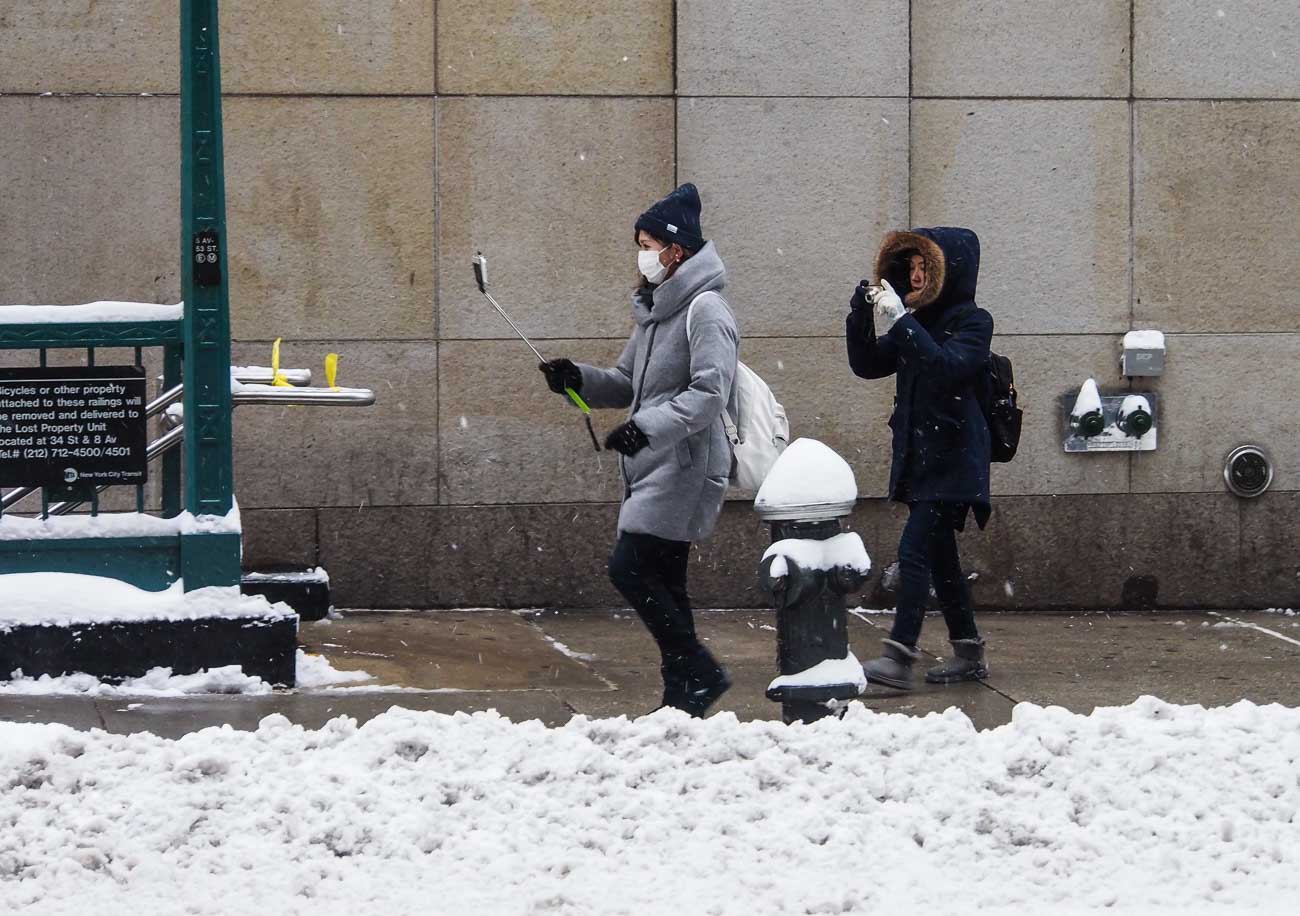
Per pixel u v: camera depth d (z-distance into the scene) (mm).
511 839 19453
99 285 36125
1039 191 38500
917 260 29297
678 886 18250
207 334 27797
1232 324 39156
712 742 22188
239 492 36562
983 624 37281
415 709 26656
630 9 37250
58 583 27375
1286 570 39562
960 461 28906
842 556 23406
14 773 20594
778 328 37875
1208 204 38969
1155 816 20359
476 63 36906
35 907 17391
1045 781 21391
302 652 31375
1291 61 39000
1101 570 39156
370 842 19266
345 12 36531
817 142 37719
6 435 27438
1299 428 39438
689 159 37469
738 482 25875
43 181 35844
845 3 37625
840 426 38094
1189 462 39219
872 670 28875
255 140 36406
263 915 17359
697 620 36750
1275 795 21078
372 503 36969
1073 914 17703
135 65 35969
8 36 35594
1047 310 38688
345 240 36719
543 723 25234
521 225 37219
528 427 37406
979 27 38125
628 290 37531
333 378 30000
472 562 37344
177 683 27359
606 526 37688
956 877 18797
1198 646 34625
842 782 21078
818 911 17625
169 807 19781
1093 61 38469
